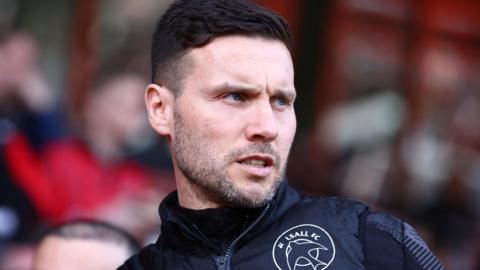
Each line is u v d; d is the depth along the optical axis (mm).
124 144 16125
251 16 6652
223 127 6465
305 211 6805
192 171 6613
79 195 15328
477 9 22344
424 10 21750
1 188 14867
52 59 17500
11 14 17094
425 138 21500
